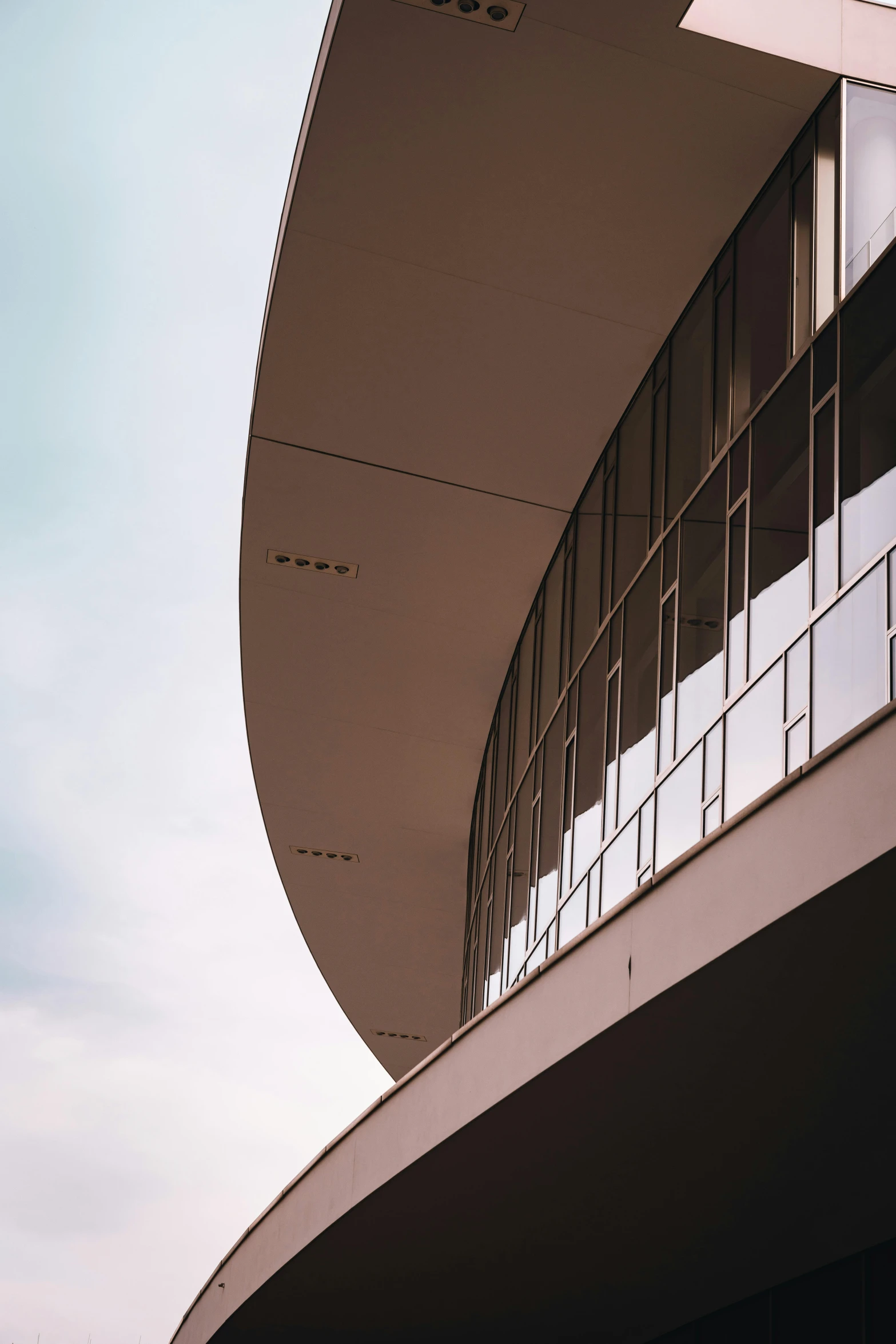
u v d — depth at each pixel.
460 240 12.48
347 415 14.80
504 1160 10.20
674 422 12.96
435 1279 12.91
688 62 10.59
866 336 9.48
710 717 10.91
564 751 15.25
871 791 6.60
